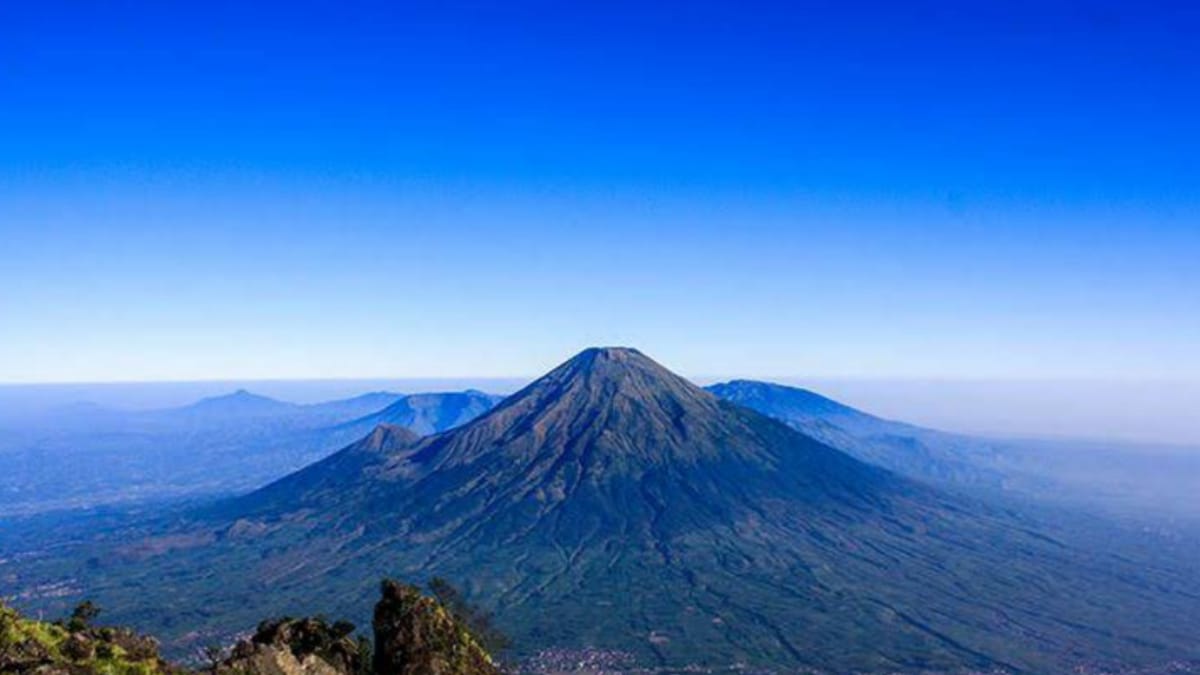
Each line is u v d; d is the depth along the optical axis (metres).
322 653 51.88
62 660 38.56
